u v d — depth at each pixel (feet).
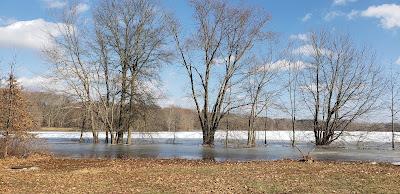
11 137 90.38
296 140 167.94
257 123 157.89
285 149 128.88
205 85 143.54
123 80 139.95
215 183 57.00
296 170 70.13
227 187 53.67
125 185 56.85
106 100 143.43
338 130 142.00
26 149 94.68
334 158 100.17
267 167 75.66
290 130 177.99
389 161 92.79
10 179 60.95
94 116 146.51
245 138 152.15
